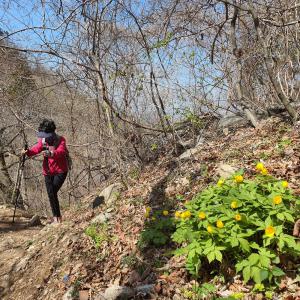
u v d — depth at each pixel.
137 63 4.83
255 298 2.26
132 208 3.94
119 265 3.13
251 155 4.04
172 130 4.84
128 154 5.36
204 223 2.50
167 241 3.15
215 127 5.41
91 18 4.52
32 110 7.50
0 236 4.80
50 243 3.98
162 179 4.37
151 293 2.65
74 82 5.42
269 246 2.43
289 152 3.81
